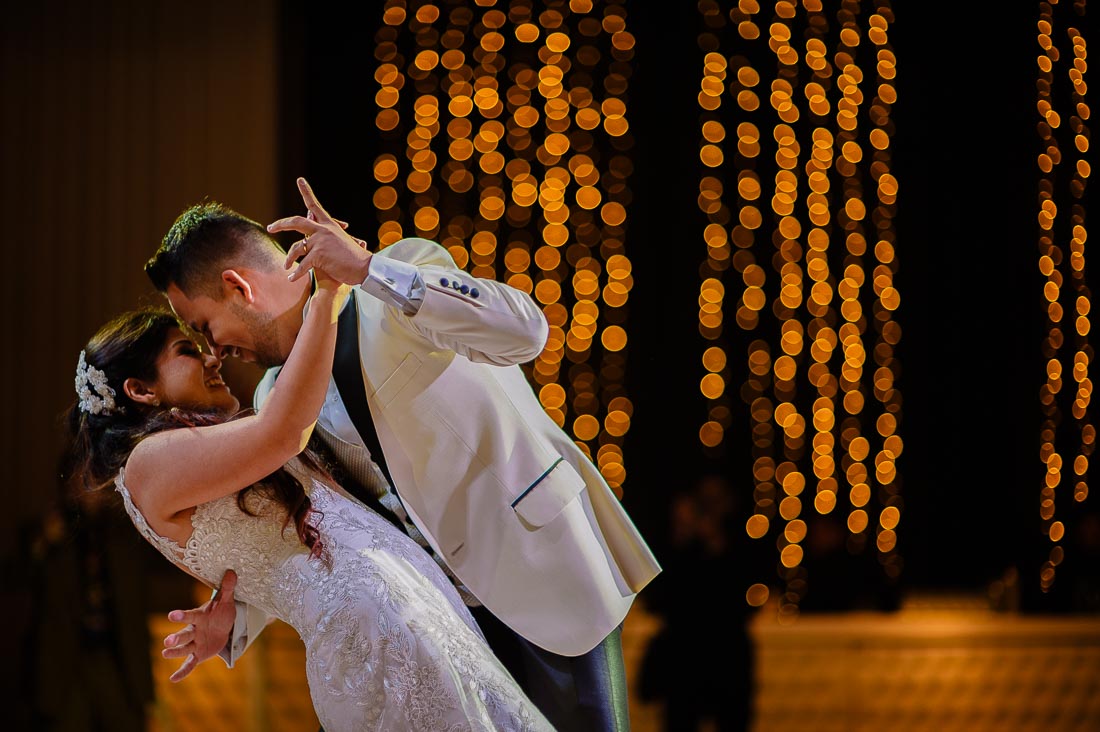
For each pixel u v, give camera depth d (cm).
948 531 1289
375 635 328
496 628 377
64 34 1148
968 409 1288
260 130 1152
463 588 379
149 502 340
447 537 355
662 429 1297
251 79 1154
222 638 365
